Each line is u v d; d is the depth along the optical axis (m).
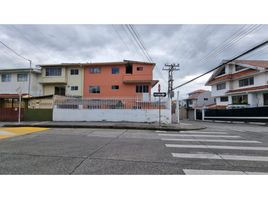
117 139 8.12
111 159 5.03
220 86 34.28
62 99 16.45
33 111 17.05
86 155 5.41
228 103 32.12
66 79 28.17
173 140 8.02
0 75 28.39
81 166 4.45
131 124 13.55
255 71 25.73
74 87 28.19
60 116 16.27
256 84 25.95
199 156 5.45
